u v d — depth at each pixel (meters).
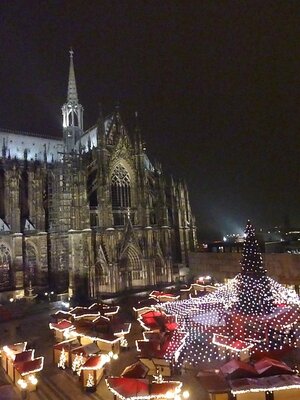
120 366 44.34
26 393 36.75
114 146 97.31
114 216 95.75
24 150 96.38
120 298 84.56
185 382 39.00
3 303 77.62
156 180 106.38
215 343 44.31
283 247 108.62
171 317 54.31
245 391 31.56
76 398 36.69
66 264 89.19
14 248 83.69
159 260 99.81
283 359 43.00
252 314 47.34
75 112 114.31
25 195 93.81
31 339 55.72
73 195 86.88
